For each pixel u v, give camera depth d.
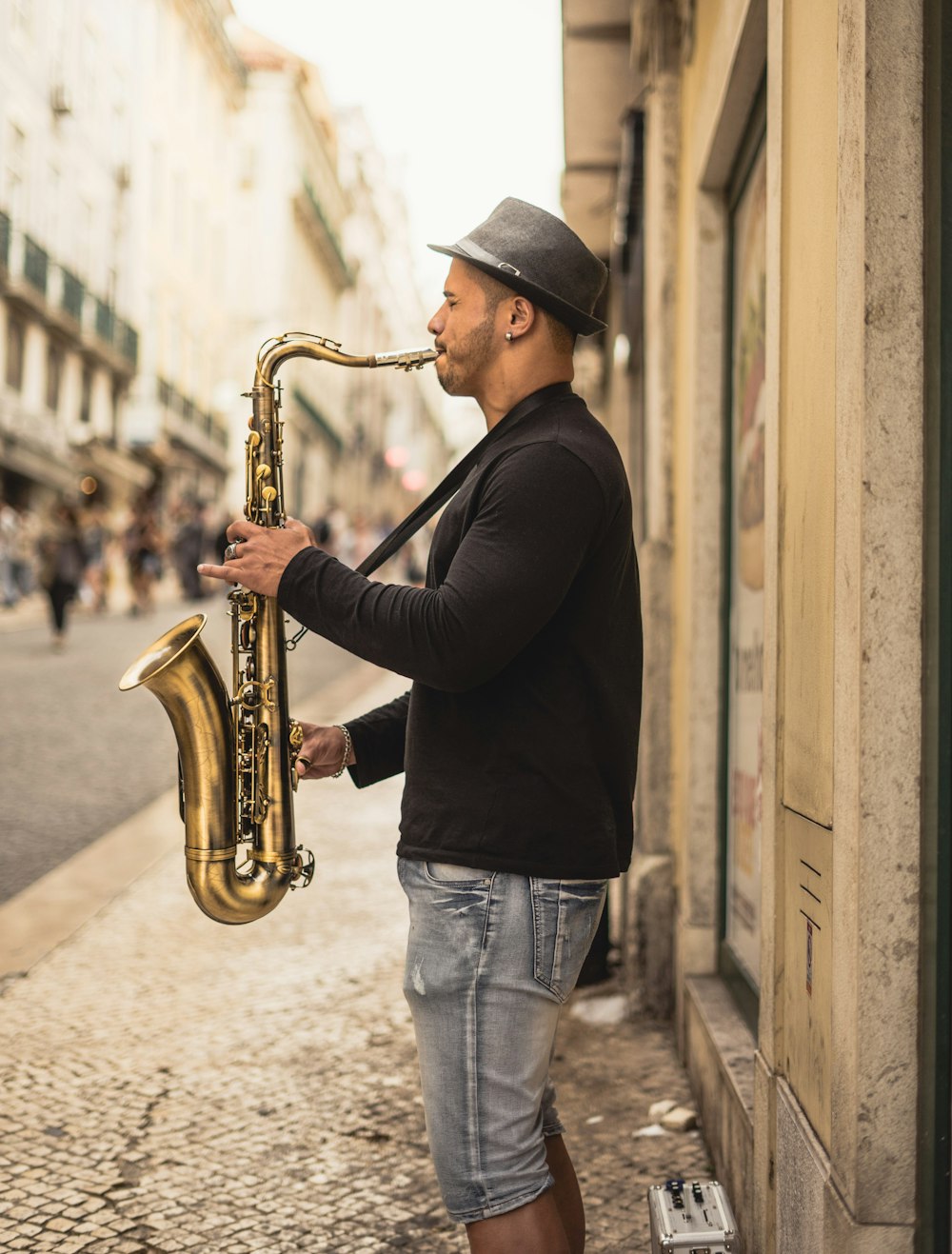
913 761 1.79
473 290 2.02
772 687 2.36
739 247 3.65
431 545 2.03
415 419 79.69
